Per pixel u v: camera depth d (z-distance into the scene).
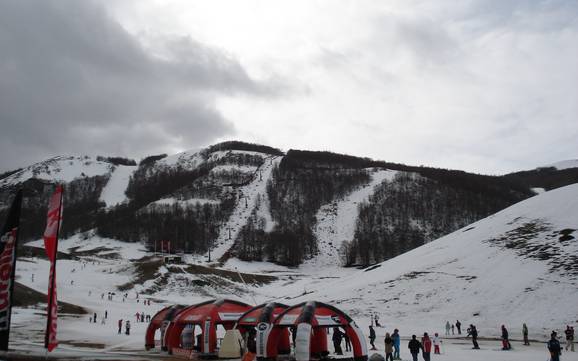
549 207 69.50
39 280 97.69
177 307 30.20
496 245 63.28
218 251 194.75
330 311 23.08
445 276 58.91
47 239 17.38
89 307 75.94
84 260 135.00
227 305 26.86
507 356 27.02
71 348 29.73
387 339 23.59
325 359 23.91
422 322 48.47
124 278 108.19
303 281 127.94
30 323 49.25
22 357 20.31
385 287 61.66
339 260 190.50
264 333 22.66
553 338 22.50
